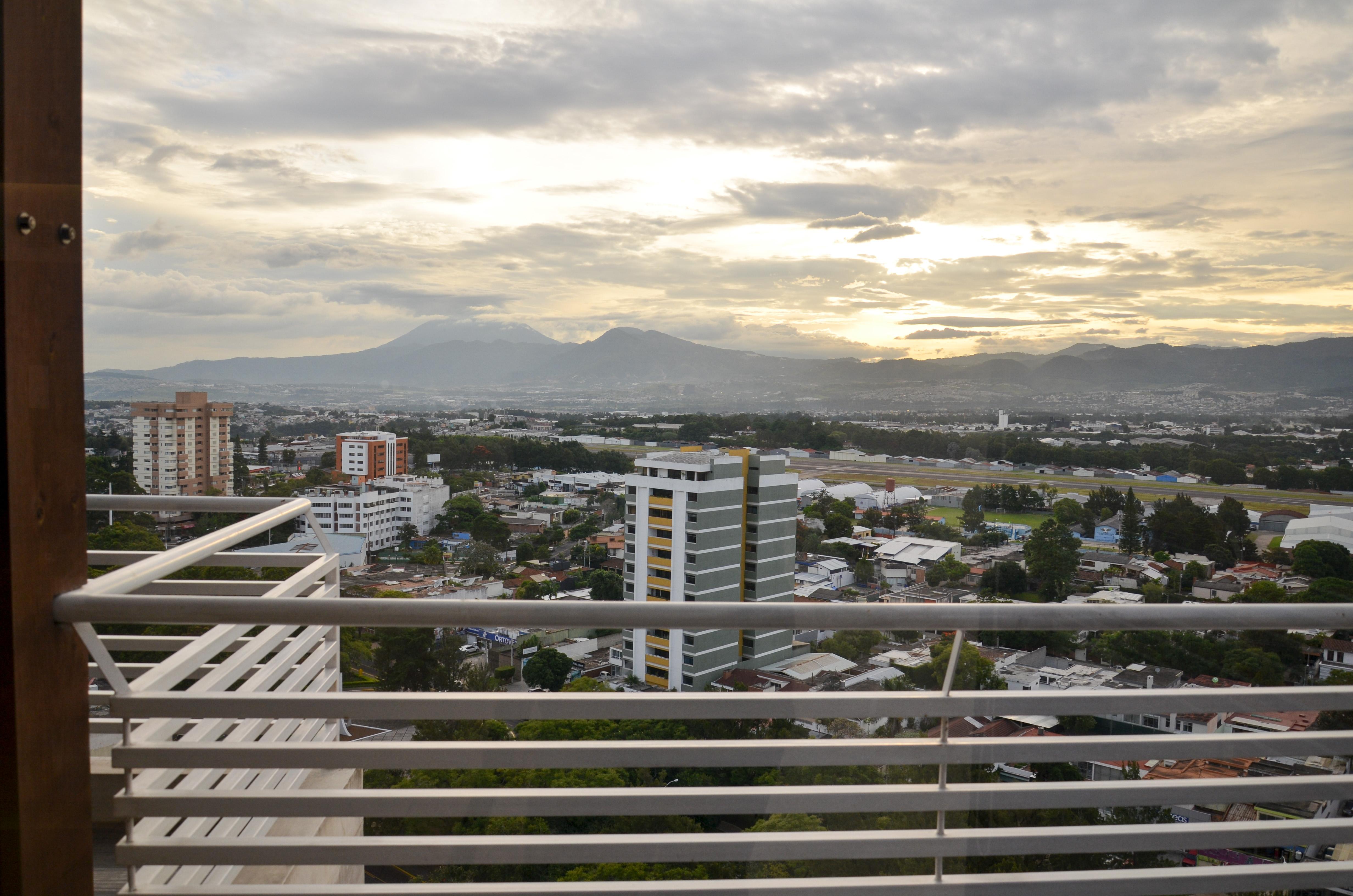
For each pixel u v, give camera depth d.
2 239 1.20
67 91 1.32
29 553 1.25
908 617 1.31
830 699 1.37
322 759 1.34
